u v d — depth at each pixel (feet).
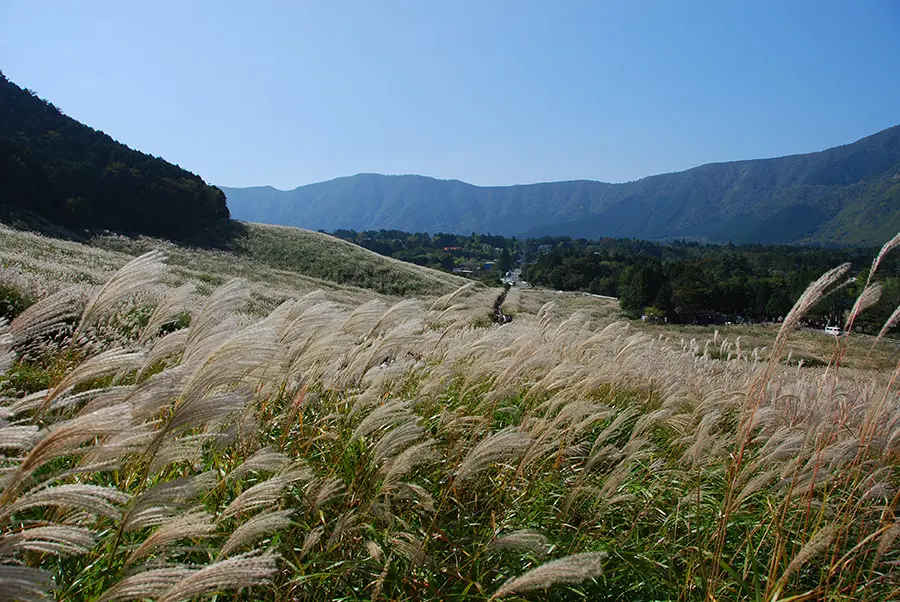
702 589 9.91
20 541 5.14
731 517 12.07
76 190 155.63
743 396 17.31
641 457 13.66
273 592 8.25
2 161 136.36
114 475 9.80
